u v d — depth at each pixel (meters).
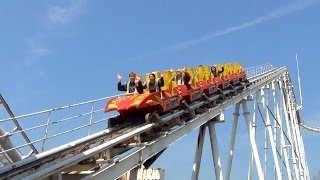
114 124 22.50
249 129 41.00
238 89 39.50
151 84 24.36
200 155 31.70
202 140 31.89
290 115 64.38
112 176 17.75
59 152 15.98
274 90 55.50
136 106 22.36
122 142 19.95
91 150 16.23
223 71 36.72
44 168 14.23
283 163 52.19
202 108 30.14
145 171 28.84
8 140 16.66
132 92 25.28
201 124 29.02
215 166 31.86
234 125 39.19
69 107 17.17
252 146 40.19
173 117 24.45
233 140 38.41
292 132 63.38
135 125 22.45
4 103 16.58
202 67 32.59
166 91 25.16
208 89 31.31
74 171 17.27
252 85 43.69
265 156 48.72
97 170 17.05
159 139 22.62
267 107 48.81
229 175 36.44
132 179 21.83
